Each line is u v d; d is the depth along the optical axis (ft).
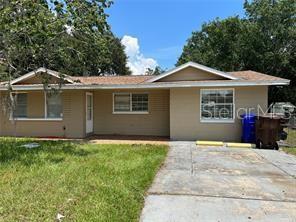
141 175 20.42
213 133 41.57
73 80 45.44
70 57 39.55
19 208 13.76
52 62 41.04
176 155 30.04
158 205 15.12
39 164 23.53
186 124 42.32
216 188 18.12
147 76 55.11
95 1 32.99
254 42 87.20
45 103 47.65
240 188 18.13
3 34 31.53
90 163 24.20
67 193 15.94
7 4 27.86
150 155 28.84
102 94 49.96
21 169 21.66
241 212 14.15
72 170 21.38
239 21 96.27
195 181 19.77
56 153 29.19
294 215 13.79
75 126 46.14
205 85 39.22
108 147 34.14
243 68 90.63
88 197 15.44
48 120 47.24
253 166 24.80
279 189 17.95
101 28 34.45
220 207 14.83
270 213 14.02
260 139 35.45
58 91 42.14
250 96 40.47
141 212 14.20
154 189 17.84
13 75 43.55
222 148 34.99
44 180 18.49
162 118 48.06
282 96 84.43
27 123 47.96
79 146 34.81
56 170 21.33
